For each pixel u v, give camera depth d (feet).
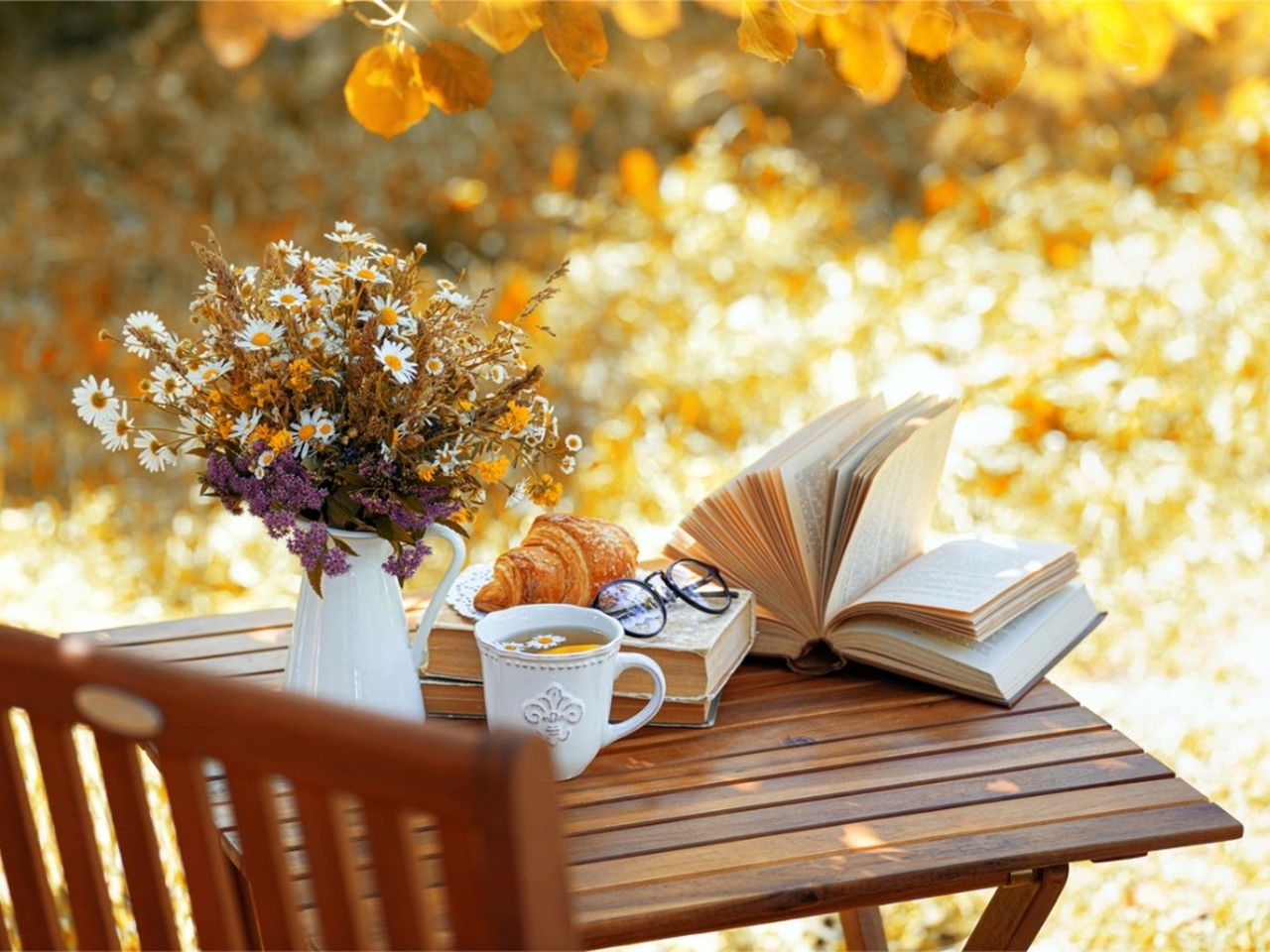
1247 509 12.32
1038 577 5.78
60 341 15.30
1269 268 14.73
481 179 20.06
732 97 22.71
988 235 17.43
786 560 5.69
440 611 5.39
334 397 4.74
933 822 4.50
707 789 4.75
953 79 5.80
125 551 11.59
